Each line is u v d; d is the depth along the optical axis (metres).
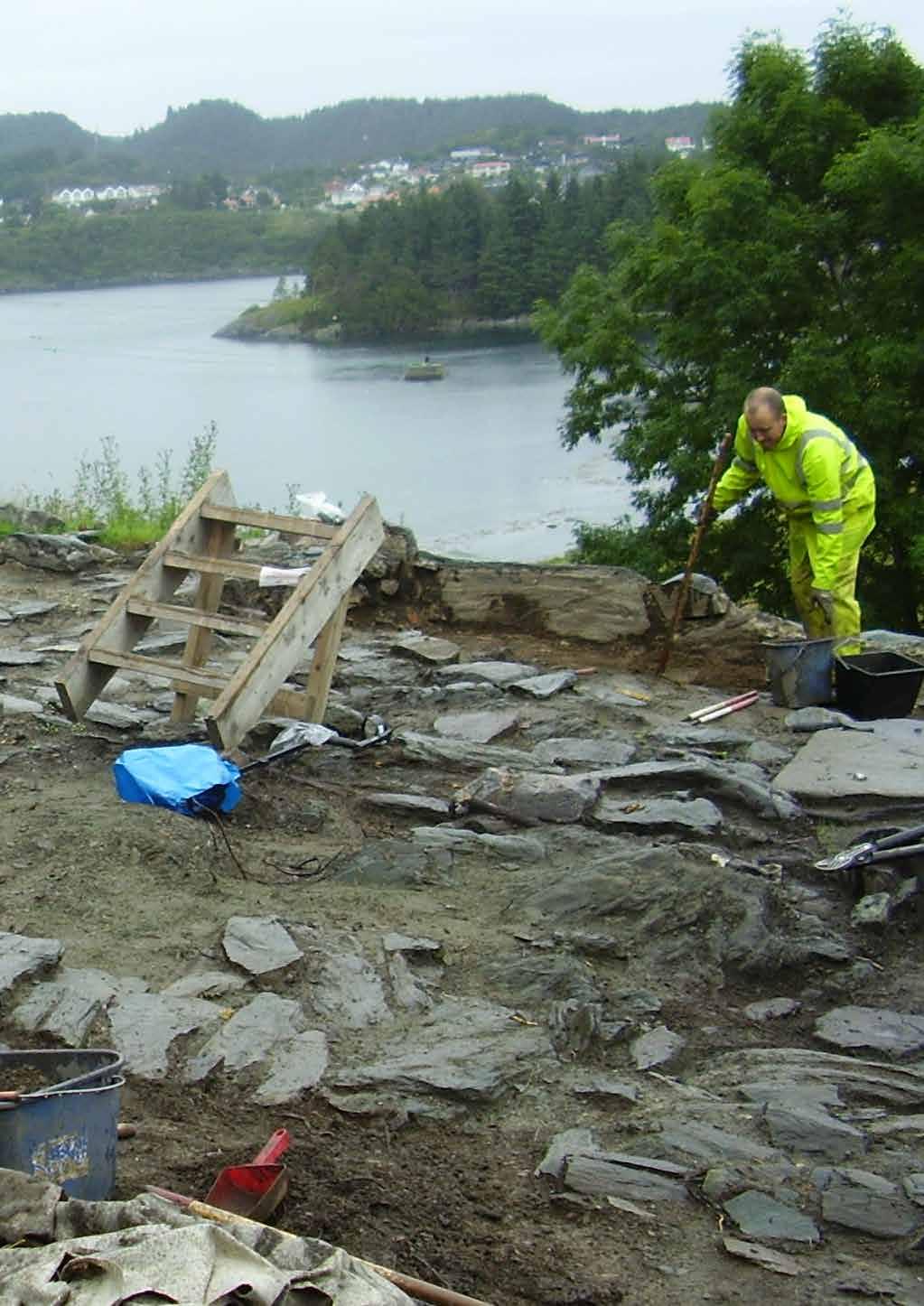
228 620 8.27
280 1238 3.55
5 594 12.38
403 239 101.56
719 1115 5.11
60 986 5.58
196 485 16.81
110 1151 4.14
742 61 24.56
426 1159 4.79
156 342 100.19
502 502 46.97
